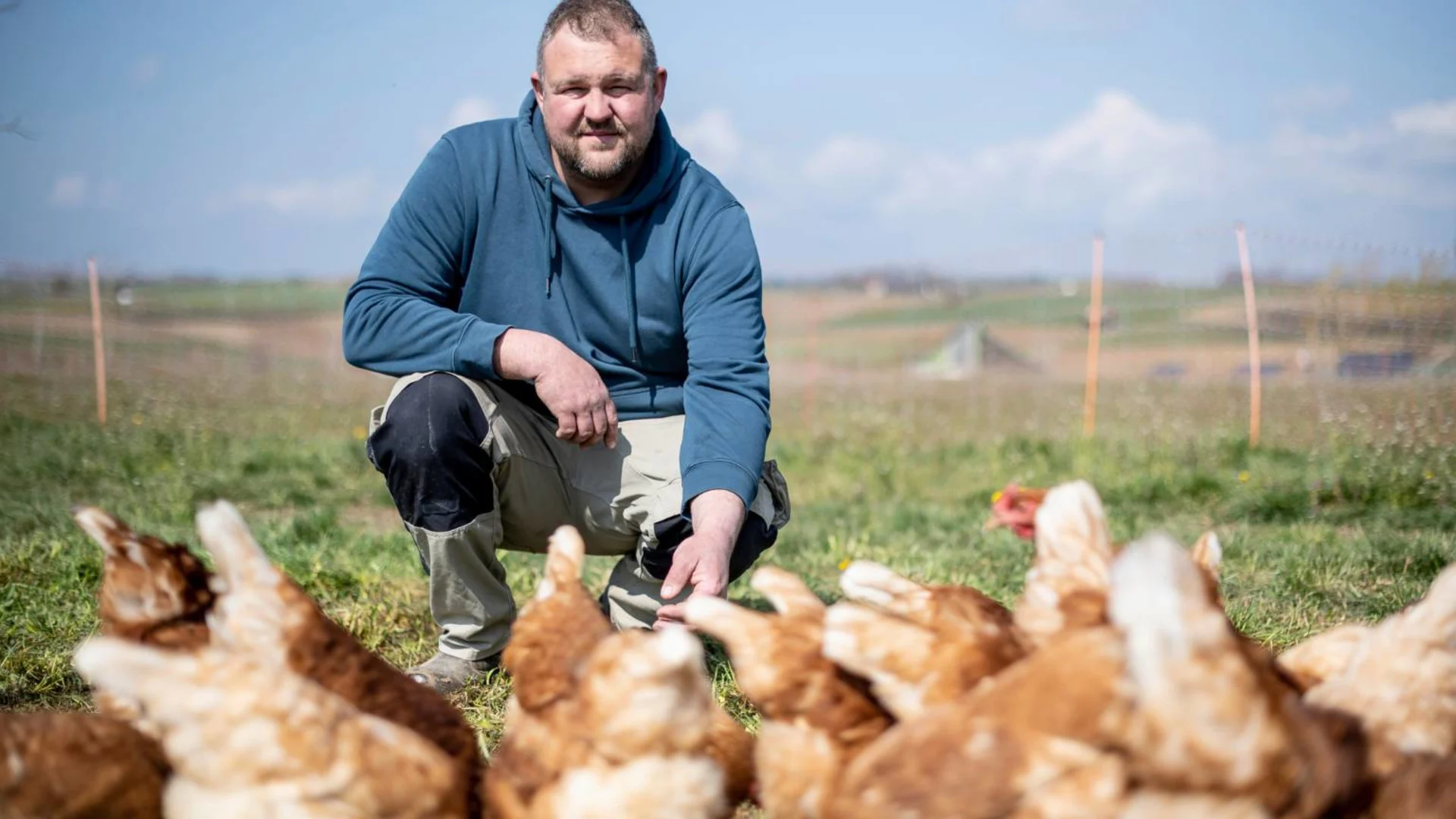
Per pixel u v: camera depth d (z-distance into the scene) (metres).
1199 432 11.98
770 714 3.26
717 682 4.89
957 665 3.09
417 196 4.80
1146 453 11.01
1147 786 2.47
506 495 4.93
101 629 5.25
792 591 3.41
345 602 6.19
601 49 4.50
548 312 4.86
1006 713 2.68
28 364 19.84
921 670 3.09
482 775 3.23
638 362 4.92
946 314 51.34
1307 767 2.52
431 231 4.77
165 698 2.71
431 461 4.61
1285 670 3.43
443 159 4.83
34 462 10.34
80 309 26.67
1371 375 12.31
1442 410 10.79
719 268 4.75
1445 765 2.81
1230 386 16.22
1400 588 6.20
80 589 6.00
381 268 4.76
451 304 4.93
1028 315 45.12
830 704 3.18
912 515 8.79
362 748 2.83
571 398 4.52
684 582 4.05
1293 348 16.98
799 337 47.09
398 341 4.62
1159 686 2.40
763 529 4.87
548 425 4.88
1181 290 20.56
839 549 7.61
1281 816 2.53
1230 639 2.53
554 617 3.33
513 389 4.83
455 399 4.62
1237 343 26.53
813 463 12.03
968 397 19.61
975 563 7.09
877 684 3.11
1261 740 2.44
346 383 21.42
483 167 4.81
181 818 2.80
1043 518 3.45
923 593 3.43
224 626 3.27
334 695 3.02
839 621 3.11
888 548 7.64
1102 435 12.25
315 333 35.03
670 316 4.86
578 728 2.95
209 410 15.45
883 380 28.66
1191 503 9.17
